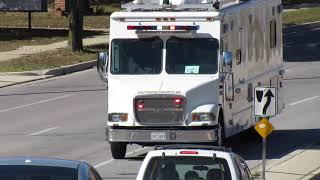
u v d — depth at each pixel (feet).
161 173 116.26
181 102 201.87
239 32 222.69
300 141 244.83
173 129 202.90
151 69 205.05
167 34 204.54
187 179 115.14
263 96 175.52
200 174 115.55
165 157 118.73
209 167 116.57
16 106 307.78
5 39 491.72
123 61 205.87
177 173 116.06
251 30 233.55
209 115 202.28
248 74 230.48
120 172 196.24
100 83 365.61
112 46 206.49
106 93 338.13
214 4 208.74
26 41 483.51
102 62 206.18
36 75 385.50
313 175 193.88
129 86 204.13
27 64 402.52
